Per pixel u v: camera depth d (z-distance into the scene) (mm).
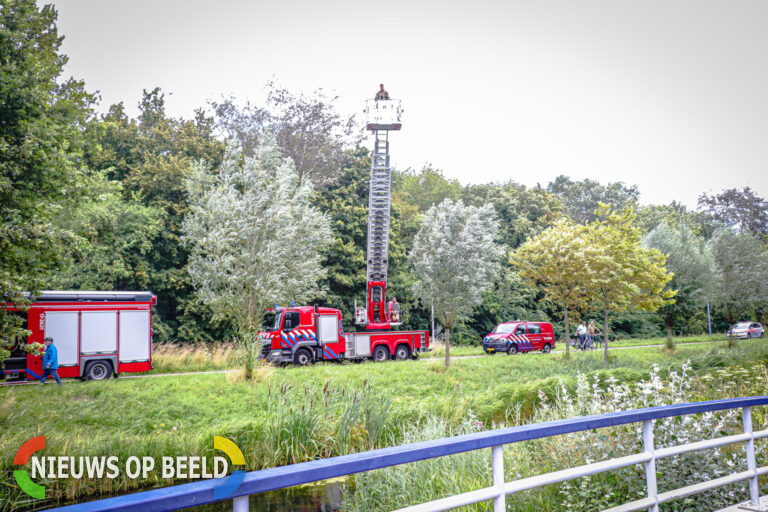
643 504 3424
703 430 5754
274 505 7699
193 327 35938
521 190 69375
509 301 52000
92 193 22234
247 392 17328
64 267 15266
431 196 67812
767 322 44875
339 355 27453
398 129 29156
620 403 8188
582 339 38156
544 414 9445
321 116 42562
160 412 14750
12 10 17219
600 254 27984
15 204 14969
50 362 18906
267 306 21719
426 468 6438
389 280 44156
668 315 42438
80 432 12391
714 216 83125
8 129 16203
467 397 12188
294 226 23672
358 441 10602
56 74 19062
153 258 35844
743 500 4836
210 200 22500
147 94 44250
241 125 41094
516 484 2707
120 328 22000
